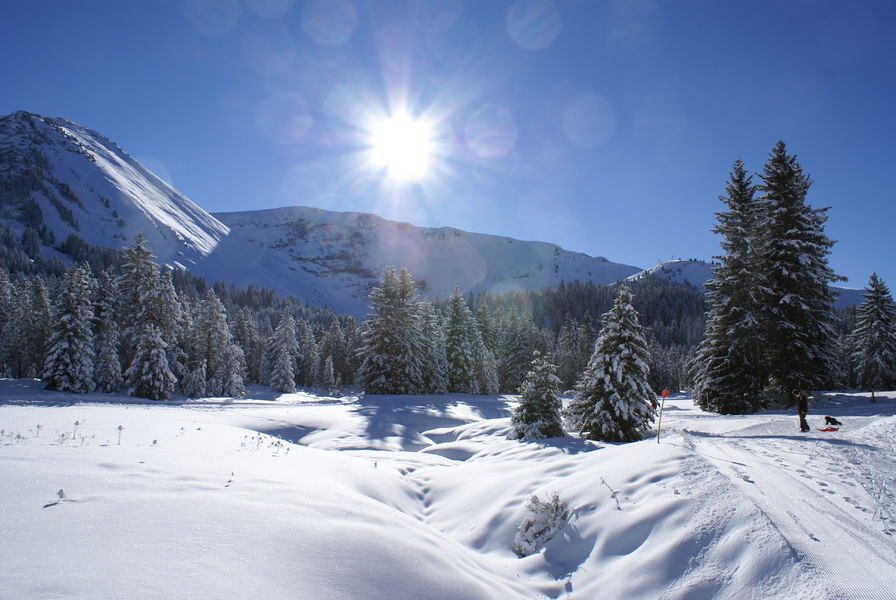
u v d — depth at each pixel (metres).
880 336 36.47
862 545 6.65
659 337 141.00
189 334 53.66
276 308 178.12
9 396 30.72
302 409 31.86
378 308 46.66
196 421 19.94
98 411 18.66
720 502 7.88
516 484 11.48
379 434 24.38
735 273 28.75
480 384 55.88
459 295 56.38
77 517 5.32
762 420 21.08
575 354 80.25
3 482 6.23
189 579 4.25
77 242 182.50
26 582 3.74
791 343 26.41
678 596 6.24
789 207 27.89
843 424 17.89
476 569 7.30
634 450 11.49
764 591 5.89
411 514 11.24
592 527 8.43
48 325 48.84
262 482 8.19
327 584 4.95
